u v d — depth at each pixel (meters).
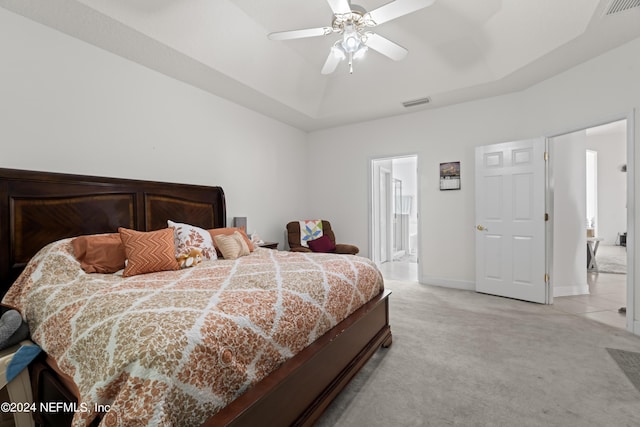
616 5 2.10
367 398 1.72
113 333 1.08
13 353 1.41
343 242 5.06
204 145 3.44
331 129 5.11
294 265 2.16
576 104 2.99
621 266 5.24
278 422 1.23
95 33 2.32
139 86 2.80
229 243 2.69
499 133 3.78
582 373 1.93
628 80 2.54
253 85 3.36
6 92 2.04
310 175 5.34
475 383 1.85
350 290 1.99
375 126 4.70
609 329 2.64
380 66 3.59
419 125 4.35
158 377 0.91
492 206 3.74
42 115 2.21
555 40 2.58
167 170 3.05
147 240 2.04
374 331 2.21
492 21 2.76
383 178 6.28
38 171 2.09
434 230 4.29
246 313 1.27
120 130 2.67
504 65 3.11
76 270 1.83
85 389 1.01
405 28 2.91
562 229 3.68
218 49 2.77
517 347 2.32
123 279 1.79
